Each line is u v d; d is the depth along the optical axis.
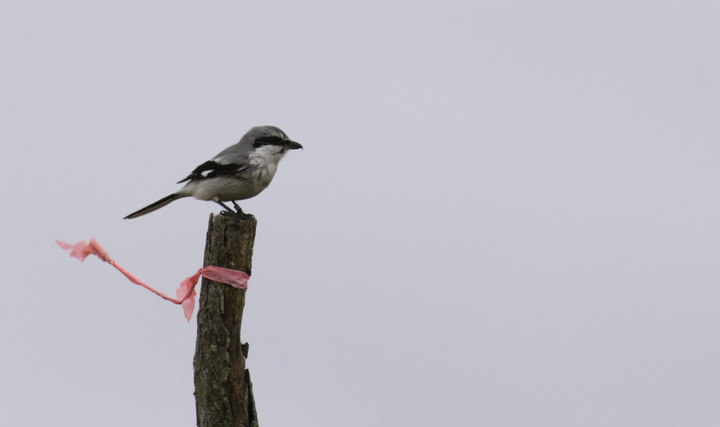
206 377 10.55
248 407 10.87
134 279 11.20
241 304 10.49
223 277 10.30
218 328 10.41
